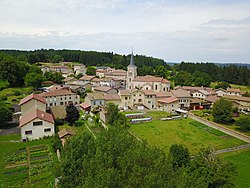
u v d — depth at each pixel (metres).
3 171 37.78
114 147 26.55
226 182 26.75
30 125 51.22
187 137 56.62
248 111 82.94
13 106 77.94
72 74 148.75
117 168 23.31
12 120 64.44
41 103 65.31
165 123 66.94
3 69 108.00
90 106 75.38
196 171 27.08
